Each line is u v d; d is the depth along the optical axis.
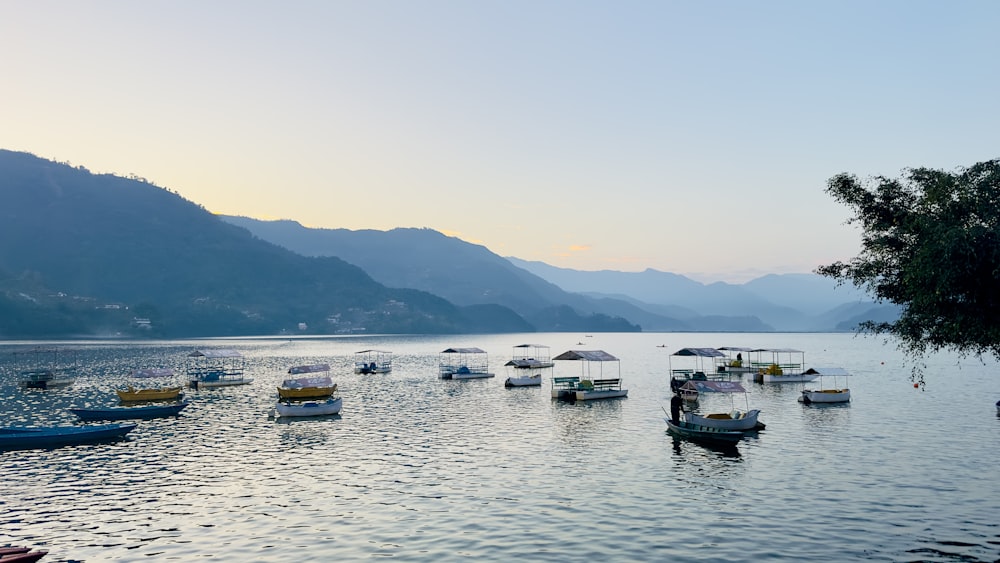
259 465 45.06
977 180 23.84
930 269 23.06
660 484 38.38
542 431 58.12
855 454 46.62
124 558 27.22
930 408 71.50
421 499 35.59
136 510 34.16
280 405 67.94
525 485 38.44
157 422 66.06
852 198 28.09
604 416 67.44
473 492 36.97
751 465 43.31
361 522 31.62
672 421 55.75
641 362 173.88
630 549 27.56
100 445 53.06
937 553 26.97
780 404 76.62
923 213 24.73
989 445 49.72
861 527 30.28
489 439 54.34
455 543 28.45
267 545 28.53
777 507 33.50
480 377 119.62
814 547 27.73
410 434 57.47
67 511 34.12
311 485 39.16
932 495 35.56
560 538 28.98
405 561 26.39
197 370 130.88
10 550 25.30
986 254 22.36
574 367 156.38
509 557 26.72
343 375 129.75
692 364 165.00
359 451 49.81
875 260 27.56
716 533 29.52
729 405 76.50
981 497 35.09
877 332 28.83
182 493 37.53
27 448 51.66
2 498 36.75
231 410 75.62
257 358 198.25
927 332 27.17
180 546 28.55
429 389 99.75
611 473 41.31
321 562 26.38
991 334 23.84
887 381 106.12
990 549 27.39
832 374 82.81
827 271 29.53
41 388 103.06
